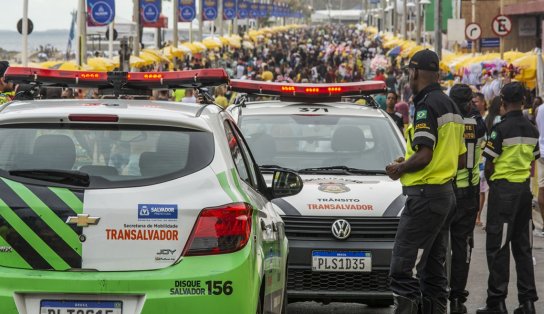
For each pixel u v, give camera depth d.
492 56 64.81
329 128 20.64
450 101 15.83
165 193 11.41
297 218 17.73
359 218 17.75
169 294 11.22
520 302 19.17
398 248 15.95
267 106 21.61
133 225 11.34
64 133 11.88
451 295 19.42
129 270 11.30
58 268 11.31
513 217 18.98
